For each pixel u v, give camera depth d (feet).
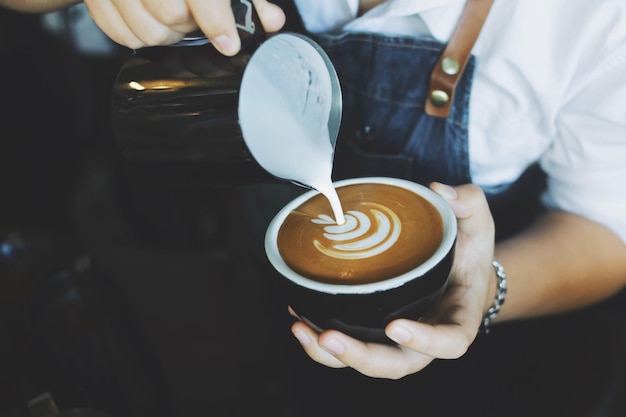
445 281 1.36
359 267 1.36
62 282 1.81
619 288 1.94
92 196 3.46
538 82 1.73
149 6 1.25
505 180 2.01
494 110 1.84
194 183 1.37
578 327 1.88
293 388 1.89
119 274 2.23
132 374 1.73
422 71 1.84
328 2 1.94
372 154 1.99
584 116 1.76
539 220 1.98
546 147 1.91
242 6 1.27
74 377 1.67
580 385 1.74
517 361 1.88
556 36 1.69
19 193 3.29
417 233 1.42
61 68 3.21
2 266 1.82
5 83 3.14
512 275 1.79
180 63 1.29
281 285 1.40
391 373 1.41
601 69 1.67
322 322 1.36
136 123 1.31
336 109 1.45
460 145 1.90
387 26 1.86
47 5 1.82
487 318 1.79
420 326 1.33
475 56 1.78
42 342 1.71
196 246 2.84
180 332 2.04
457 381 1.87
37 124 3.29
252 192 2.32
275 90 1.32
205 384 1.90
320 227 1.48
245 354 1.97
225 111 1.24
